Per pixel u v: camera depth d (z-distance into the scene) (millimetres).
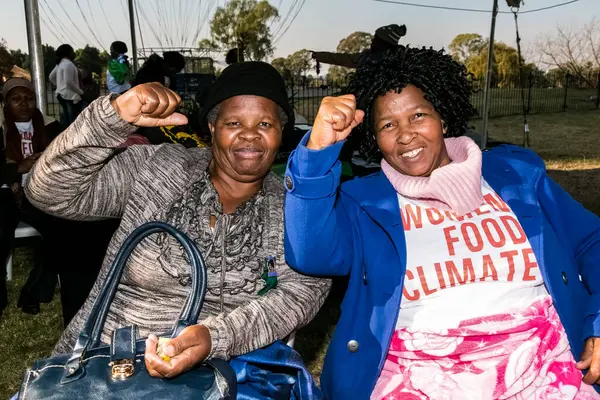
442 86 2180
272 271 2139
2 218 4070
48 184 2002
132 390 1763
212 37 33500
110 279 1940
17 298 5211
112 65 11766
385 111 2197
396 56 2211
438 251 2104
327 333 4469
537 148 13859
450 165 2111
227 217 2146
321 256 2107
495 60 34188
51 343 4414
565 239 2240
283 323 2115
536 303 2113
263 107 2131
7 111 4859
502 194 2215
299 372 2115
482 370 2045
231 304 2148
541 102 25484
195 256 1977
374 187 2260
